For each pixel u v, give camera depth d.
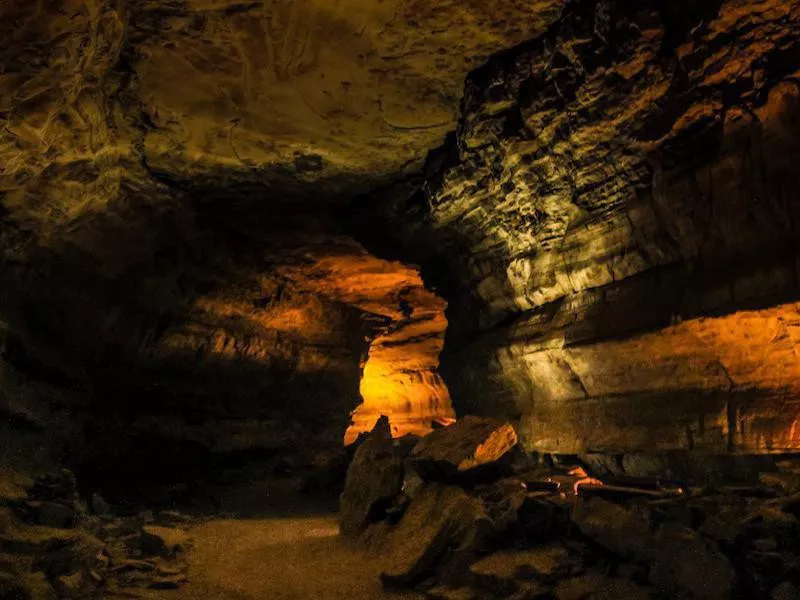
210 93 7.43
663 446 6.48
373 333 17.14
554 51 6.42
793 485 4.70
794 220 4.98
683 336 6.04
